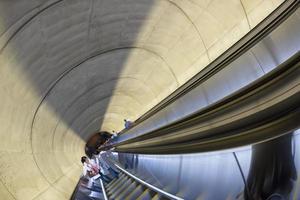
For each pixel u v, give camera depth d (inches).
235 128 158.1
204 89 327.6
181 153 222.2
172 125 275.4
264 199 128.4
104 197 370.9
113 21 327.9
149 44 410.0
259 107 143.5
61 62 335.3
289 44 204.8
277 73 130.4
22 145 349.4
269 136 128.3
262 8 291.4
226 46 345.7
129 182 369.7
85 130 732.7
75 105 483.5
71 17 281.0
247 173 146.9
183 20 362.9
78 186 554.9
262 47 231.6
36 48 281.1
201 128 205.2
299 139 117.2
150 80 515.8
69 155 653.9
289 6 206.4
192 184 203.5
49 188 445.7
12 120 310.5
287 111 126.6
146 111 637.3
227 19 329.7
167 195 211.9
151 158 341.1
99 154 998.4
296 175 115.3
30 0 233.9
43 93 351.3
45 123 402.3
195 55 392.5
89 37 329.4
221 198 161.6
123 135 758.5
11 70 271.6
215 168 181.0
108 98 576.7
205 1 330.6
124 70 466.9
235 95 162.7
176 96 400.8
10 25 235.6
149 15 346.3
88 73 408.2
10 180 332.8
